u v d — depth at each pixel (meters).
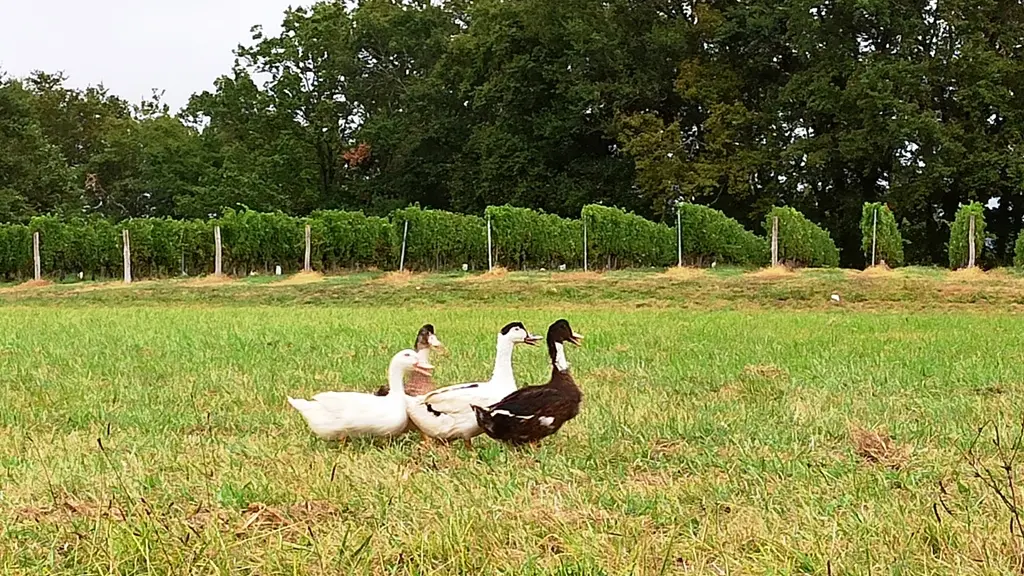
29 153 53.69
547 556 4.44
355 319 18.95
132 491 5.63
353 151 54.72
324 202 55.41
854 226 43.50
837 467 6.13
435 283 27.62
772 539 4.58
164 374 10.66
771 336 14.78
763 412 8.07
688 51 46.75
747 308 22.77
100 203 61.38
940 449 6.65
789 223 30.81
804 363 11.27
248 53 54.56
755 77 46.41
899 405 8.36
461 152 52.94
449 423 6.90
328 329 16.22
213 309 23.62
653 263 31.91
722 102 44.50
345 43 55.06
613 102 45.72
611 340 14.23
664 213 43.78
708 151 44.41
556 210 47.16
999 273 26.86
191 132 59.25
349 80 55.91
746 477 5.91
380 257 33.19
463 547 4.49
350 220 32.97
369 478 5.88
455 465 6.38
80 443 7.04
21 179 52.84
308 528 4.69
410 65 56.75
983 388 9.33
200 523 4.99
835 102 40.28
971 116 39.50
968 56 38.53
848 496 5.41
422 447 6.92
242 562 4.41
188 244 34.22
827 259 31.56
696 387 9.54
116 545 4.52
